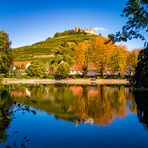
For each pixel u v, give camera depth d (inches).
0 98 1638.8
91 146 780.6
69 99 1936.5
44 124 1056.2
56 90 2701.8
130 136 888.3
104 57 4424.2
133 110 1418.6
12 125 1000.9
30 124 1038.4
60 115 1264.8
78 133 932.0
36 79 4254.4
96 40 4542.3
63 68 4591.5
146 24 379.9
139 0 362.0
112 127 1021.8
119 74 4552.2
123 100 1865.2
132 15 372.8
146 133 922.1
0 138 812.0
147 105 1589.6
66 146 780.6
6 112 357.4
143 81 780.6
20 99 1667.1
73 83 4099.4
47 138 850.1
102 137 877.8
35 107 1515.7
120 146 780.6
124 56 4458.7
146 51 701.3
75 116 1256.2
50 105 1605.6
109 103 1721.2
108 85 3540.8
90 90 2706.7
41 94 2256.4
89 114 1316.4
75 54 4771.2
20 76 4133.9
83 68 4692.4
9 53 3240.7
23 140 807.7
